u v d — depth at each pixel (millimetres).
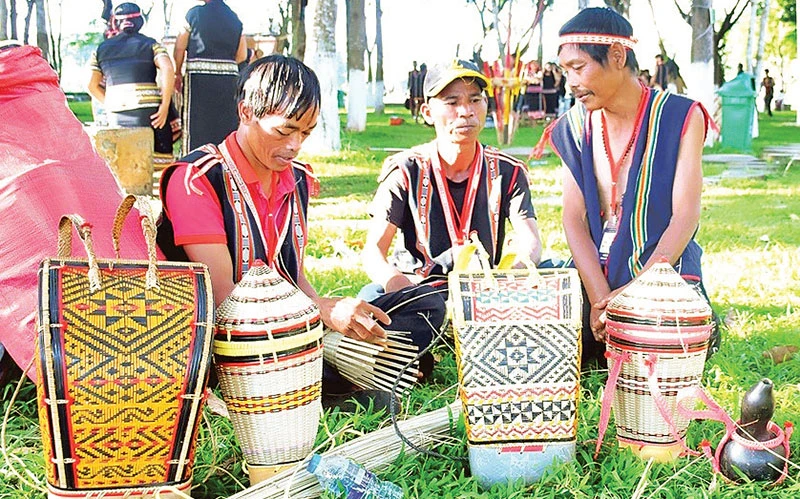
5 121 3164
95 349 2318
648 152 3443
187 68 8727
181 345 2391
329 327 3240
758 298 5223
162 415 2379
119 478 2396
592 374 3758
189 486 2488
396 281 3764
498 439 2686
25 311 3008
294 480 2586
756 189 10922
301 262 3291
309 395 2627
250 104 2910
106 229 3123
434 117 3801
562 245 6906
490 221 3926
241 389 2562
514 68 16906
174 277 2469
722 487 2717
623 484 2680
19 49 3230
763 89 38188
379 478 2758
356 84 21625
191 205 3031
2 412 3283
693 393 2734
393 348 3436
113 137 8242
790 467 2834
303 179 3311
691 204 3416
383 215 3906
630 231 3469
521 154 15359
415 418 3084
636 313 2785
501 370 2666
